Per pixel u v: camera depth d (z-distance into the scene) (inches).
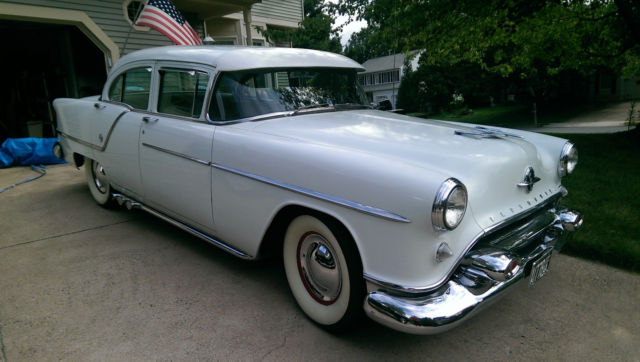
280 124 104.0
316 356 83.4
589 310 100.6
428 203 68.2
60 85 426.3
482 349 86.5
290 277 98.5
